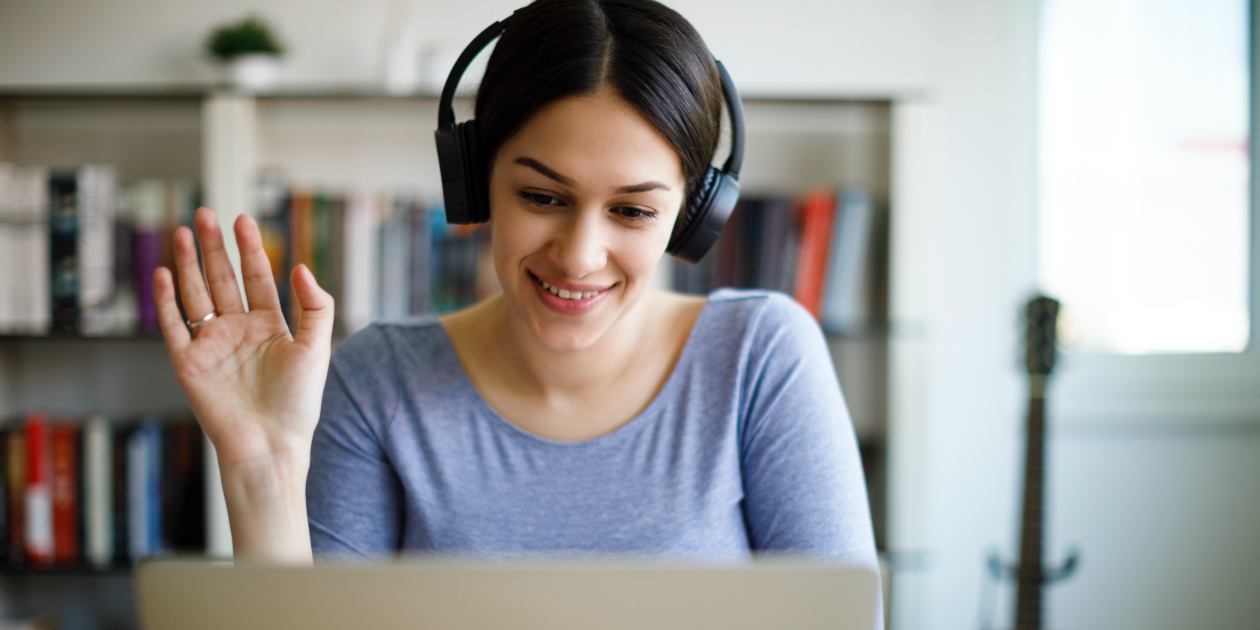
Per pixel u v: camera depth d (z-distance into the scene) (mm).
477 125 816
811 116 2178
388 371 944
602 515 885
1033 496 1860
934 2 2172
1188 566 2213
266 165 2133
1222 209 2225
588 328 817
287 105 2016
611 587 539
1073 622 2209
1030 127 2186
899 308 1912
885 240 2006
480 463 907
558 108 726
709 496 889
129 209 1879
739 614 544
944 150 2188
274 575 535
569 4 751
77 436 1827
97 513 1838
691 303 978
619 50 731
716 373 925
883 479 1987
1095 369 2211
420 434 916
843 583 543
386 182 2156
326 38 2131
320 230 1888
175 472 1888
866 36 2174
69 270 1828
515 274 806
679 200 807
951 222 2191
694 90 764
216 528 1871
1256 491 2209
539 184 754
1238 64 2197
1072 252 2229
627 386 917
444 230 1925
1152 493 2209
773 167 2193
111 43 2115
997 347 2195
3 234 1805
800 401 904
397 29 2113
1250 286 2227
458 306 1928
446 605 536
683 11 2158
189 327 792
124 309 1878
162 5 2113
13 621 1997
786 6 2164
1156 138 2213
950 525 2201
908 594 2199
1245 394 2207
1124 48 2201
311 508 903
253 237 779
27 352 2119
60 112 2107
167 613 541
